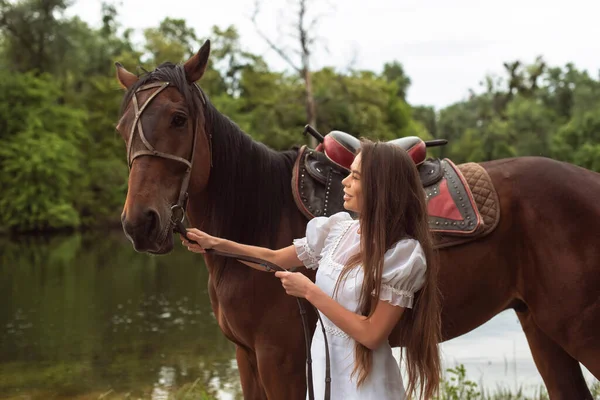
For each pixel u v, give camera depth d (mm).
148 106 2361
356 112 27797
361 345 1874
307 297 1889
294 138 27531
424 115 66125
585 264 2549
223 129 2652
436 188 2752
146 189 2283
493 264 2660
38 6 32594
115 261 16562
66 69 33562
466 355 6004
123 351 6922
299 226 2691
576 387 2828
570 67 56031
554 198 2619
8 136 28359
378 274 1819
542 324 2664
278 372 2547
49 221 27906
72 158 29594
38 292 11461
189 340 7371
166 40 37969
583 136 43125
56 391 5527
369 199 1878
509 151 45312
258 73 39344
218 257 2646
